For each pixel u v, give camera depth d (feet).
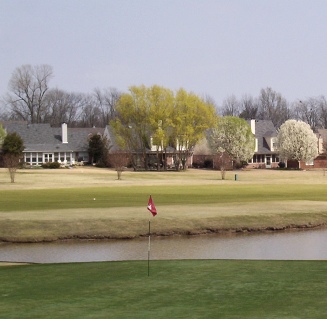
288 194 223.30
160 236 132.16
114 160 353.51
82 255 110.83
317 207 170.19
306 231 142.00
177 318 50.80
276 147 515.50
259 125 557.33
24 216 141.28
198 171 431.43
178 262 79.87
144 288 63.10
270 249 118.01
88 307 55.16
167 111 437.99
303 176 381.81
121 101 447.83
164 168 453.17
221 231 138.31
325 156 541.34
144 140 449.48
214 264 77.61
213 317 50.90
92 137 480.23
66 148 490.08
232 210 159.53
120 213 149.07
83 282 66.59
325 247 120.57
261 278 67.46
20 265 80.94
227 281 66.08
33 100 601.62
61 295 60.34
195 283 65.26
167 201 189.26
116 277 69.21
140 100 441.68
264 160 536.83
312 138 496.64
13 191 231.09
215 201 189.67
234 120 483.92
